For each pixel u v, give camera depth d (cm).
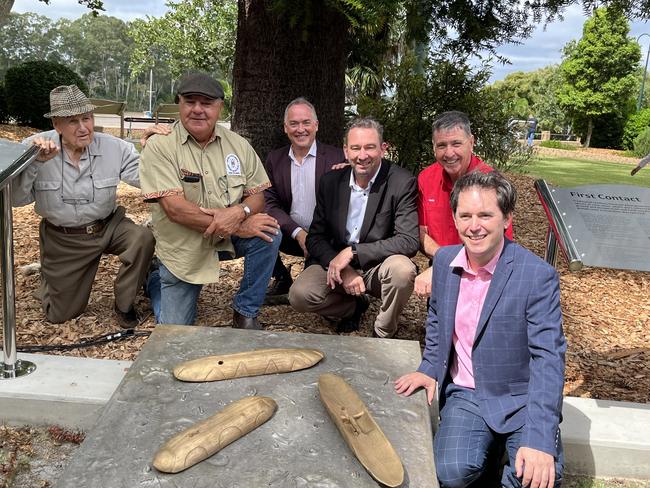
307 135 399
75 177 364
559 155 2316
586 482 269
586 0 520
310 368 256
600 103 3134
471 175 230
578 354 392
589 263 261
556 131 4947
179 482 185
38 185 360
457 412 241
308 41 552
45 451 273
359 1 361
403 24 490
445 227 357
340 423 210
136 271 379
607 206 284
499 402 238
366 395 238
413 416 227
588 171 1595
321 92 575
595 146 3288
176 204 320
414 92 675
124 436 207
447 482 229
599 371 369
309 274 365
